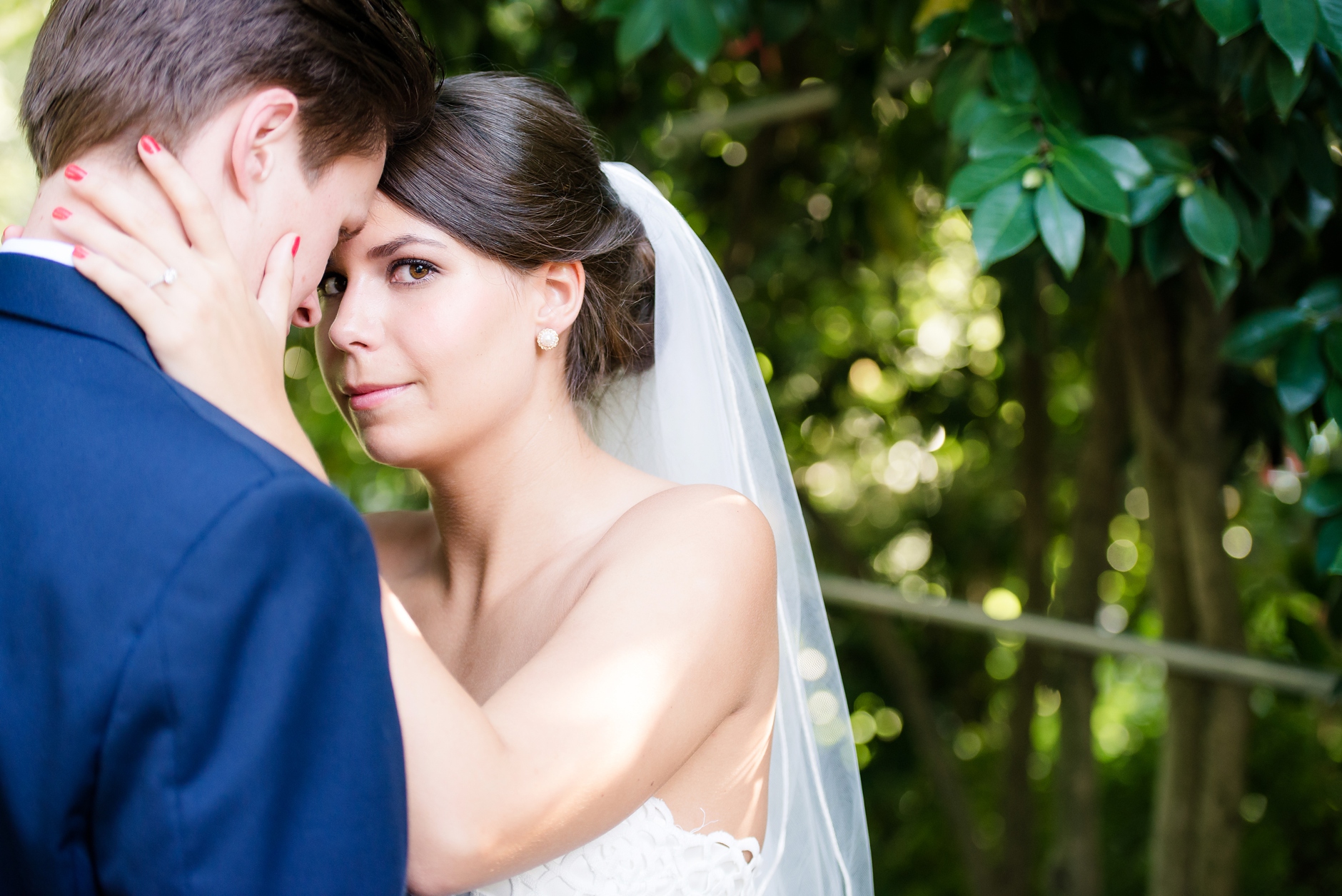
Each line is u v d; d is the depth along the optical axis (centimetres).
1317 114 177
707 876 119
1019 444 336
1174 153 162
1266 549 427
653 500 127
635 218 146
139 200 94
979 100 167
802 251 350
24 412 86
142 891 76
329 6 101
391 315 123
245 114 96
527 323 129
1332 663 275
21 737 80
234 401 91
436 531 158
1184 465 245
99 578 78
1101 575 299
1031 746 330
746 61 321
